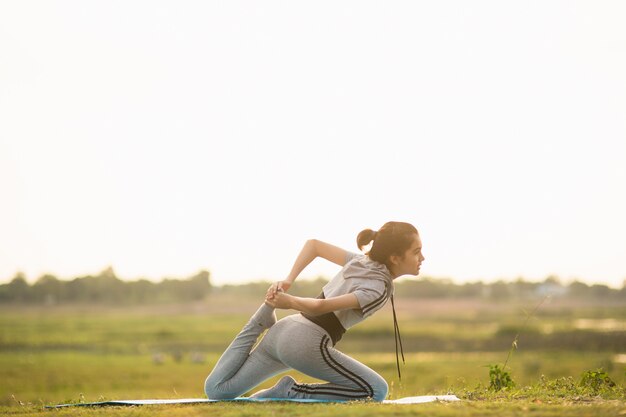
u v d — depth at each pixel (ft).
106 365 219.00
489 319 595.06
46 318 641.81
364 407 21.81
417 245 25.41
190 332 458.91
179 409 22.94
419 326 489.26
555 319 544.62
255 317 25.64
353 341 348.59
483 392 29.37
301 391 25.57
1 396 132.05
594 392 28.78
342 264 26.40
